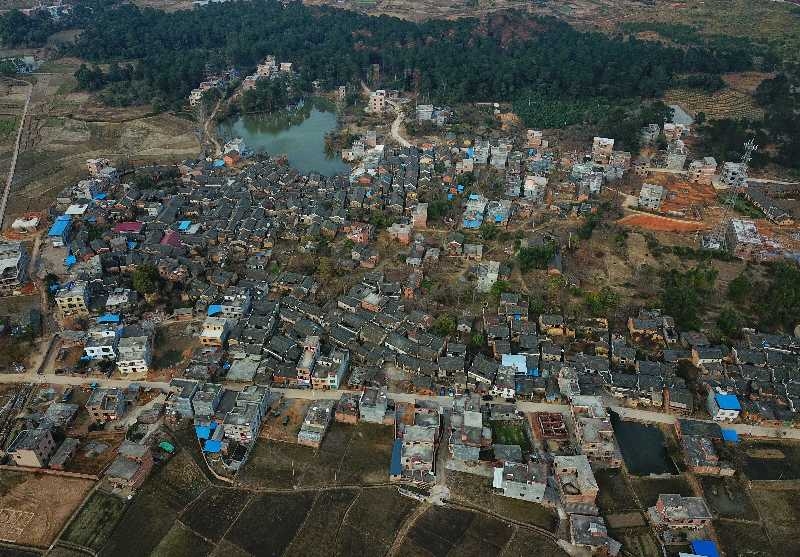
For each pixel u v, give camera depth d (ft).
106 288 611.06
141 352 515.50
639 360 527.81
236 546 386.11
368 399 473.26
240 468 436.35
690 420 472.03
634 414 486.79
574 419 472.44
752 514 409.69
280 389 506.07
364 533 395.75
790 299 573.33
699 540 388.16
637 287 622.95
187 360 533.96
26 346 542.16
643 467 444.55
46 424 451.94
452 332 561.84
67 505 406.62
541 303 589.32
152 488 420.77
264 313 579.48
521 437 463.01
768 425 473.67
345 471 436.76
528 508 412.77
